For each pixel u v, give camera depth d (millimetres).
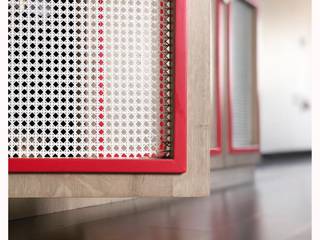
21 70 983
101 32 1000
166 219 1376
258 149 2490
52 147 990
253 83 2482
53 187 977
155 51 1013
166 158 1004
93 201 1594
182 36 986
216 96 2111
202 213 1500
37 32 987
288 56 4418
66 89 992
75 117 995
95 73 999
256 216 1447
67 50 993
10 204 1283
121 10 1007
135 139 1008
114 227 1234
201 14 1001
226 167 2320
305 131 4727
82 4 992
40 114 996
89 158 976
